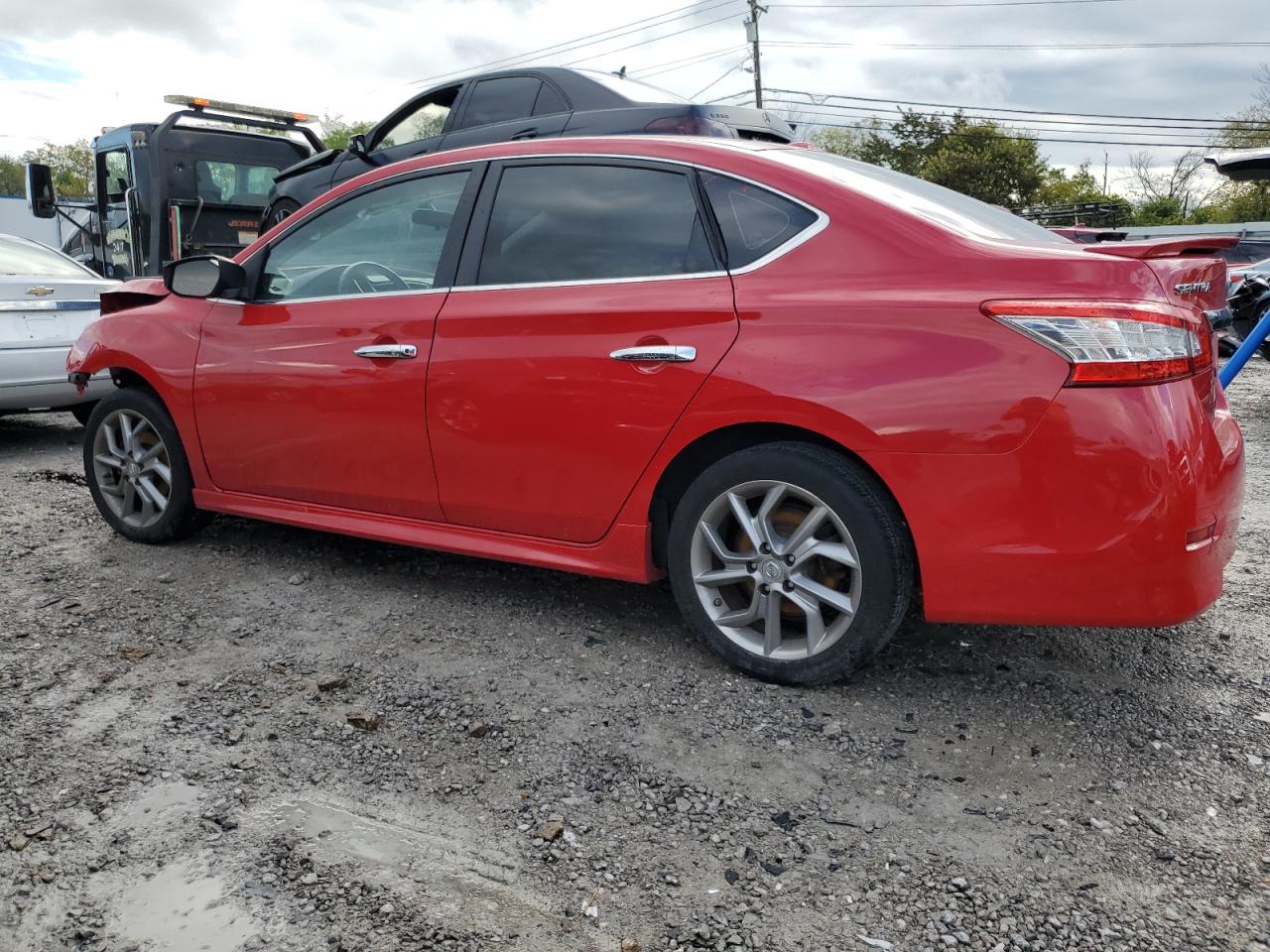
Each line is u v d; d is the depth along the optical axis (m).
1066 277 2.56
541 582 3.93
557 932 1.98
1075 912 2.05
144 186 10.23
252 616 3.56
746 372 2.85
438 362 3.38
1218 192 53.34
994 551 2.61
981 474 2.60
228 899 2.06
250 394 3.87
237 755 2.62
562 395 3.16
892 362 2.68
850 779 2.53
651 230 3.16
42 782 2.47
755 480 2.93
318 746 2.67
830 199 2.93
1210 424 2.65
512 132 7.45
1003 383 2.56
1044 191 49.12
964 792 2.48
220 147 10.63
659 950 1.94
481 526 3.47
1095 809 2.41
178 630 3.43
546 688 3.01
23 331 6.26
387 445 3.55
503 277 3.37
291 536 4.51
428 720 2.81
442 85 8.00
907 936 1.98
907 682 3.07
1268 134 42.72
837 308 2.78
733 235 3.03
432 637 3.39
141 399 4.24
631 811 2.39
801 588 2.94
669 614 3.61
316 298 3.79
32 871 2.14
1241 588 3.96
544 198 3.37
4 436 7.22
